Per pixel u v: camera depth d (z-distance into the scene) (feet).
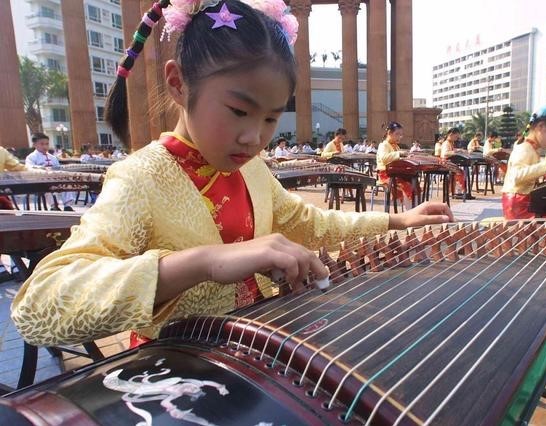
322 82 156.87
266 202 4.72
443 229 5.57
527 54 321.93
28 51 171.73
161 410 2.20
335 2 90.74
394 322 3.21
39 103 163.22
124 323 2.89
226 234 4.15
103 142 151.74
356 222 5.38
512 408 2.51
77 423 2.09
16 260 7.96
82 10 74.95
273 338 2.78
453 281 4.23
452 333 3.10
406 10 79.51
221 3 3.36
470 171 40.11
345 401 2.31
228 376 2.51
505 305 3.66
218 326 3.06
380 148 28.50
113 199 3.48
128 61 4.07
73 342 3.00
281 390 2.39
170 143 3.93
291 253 3.11
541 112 14.46
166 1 3.91
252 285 4.45
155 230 3.72
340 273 4.40
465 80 385.29
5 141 67.46
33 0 166.30
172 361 2.74
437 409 2.24
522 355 2.88
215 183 4.07
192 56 3.40
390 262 4.82
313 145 84.43
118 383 2.46
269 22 3.45
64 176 16.28
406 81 80.64
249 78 3.24
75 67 74.84
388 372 2.51
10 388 7.77
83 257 3.10
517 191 14.89
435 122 84.64
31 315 2.92
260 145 3.57
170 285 3.01
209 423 2.12
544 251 5.30
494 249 5.23
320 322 3.13
